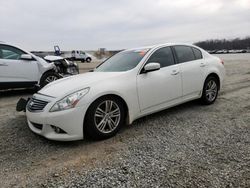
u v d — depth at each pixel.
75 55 40.09
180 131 4.32
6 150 3.73
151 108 4.65
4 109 6.26
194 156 3.37
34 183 2.86
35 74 8.23
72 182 2.86
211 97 5.98
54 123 3.66
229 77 11.00
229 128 4.39
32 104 4.02
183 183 2.75
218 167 3.06
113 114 4.11
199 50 5.90
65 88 3.93
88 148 3.73
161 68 4.88
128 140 3.98
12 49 7.90
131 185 2.75
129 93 4.25
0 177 3.00
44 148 3.78
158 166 3.13
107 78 4.18
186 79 5.25
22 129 4.63
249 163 3.13
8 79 7.72
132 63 4.72
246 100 6.40
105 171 3.06
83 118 3.76
